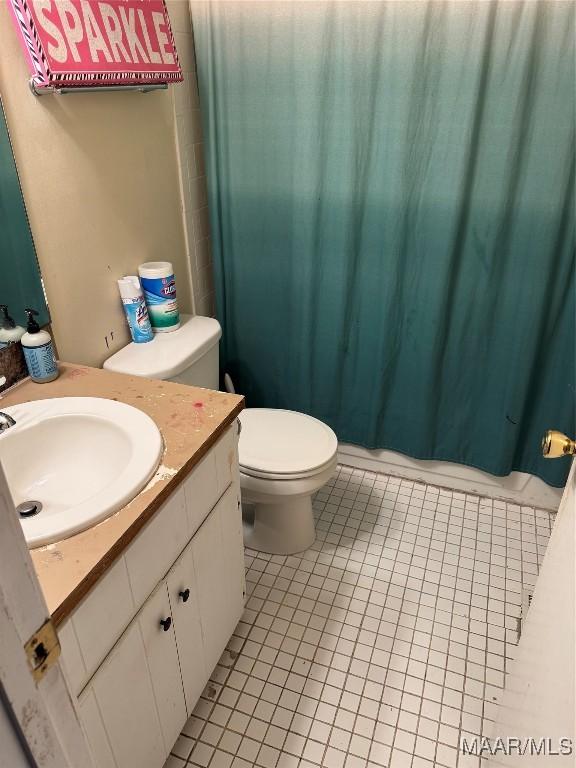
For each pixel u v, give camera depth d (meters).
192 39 1.80
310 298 2.02
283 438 1.79
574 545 0.85
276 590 1.80
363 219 1.84
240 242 2.05
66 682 0.53
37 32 1.16
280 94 1.75
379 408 2.13
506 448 2.01
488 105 1.56
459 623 1.70
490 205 1.67
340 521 2.08
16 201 1.25
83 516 0.90
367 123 1.69
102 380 1.35
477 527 2.06
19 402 1.25
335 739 1.40
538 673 0.92
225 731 1.41
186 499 1.11
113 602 0.92
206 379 1.81
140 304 1.66
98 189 1.50
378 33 1.56
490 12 1.44
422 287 1.86
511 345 1.85
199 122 1.93
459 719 1.44
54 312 1.42
